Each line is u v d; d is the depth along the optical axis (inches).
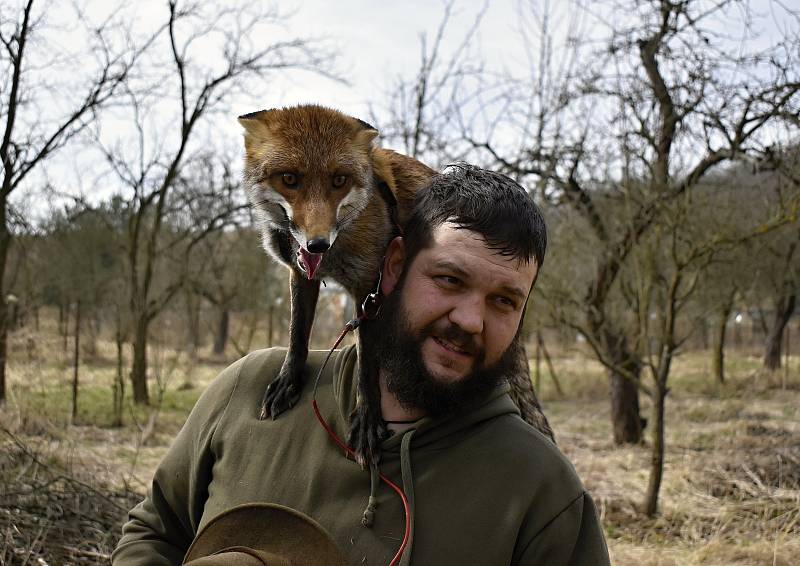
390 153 132.7
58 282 674.2
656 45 289.1
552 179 378.3
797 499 255.6
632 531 255.0
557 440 414.6
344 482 75.8
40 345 585.0
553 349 921.5
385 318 77.6
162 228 690.2
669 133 291.1
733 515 254.8
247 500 79.0
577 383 652.7
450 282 72.6
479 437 74.9
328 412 81.6
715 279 395.9
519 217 73.5
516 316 75.4
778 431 400.2
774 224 257.1
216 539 68.7
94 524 193.6
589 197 365.1
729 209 293.9
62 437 281.3
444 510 71.6
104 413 436.1
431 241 74.5
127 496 223.8
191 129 517.3
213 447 85.7
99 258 694.5
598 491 298.8
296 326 90.1
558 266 384.2
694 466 323.0
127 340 617.6
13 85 307.0
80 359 683.4
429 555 69.9
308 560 66.2
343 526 73.7
